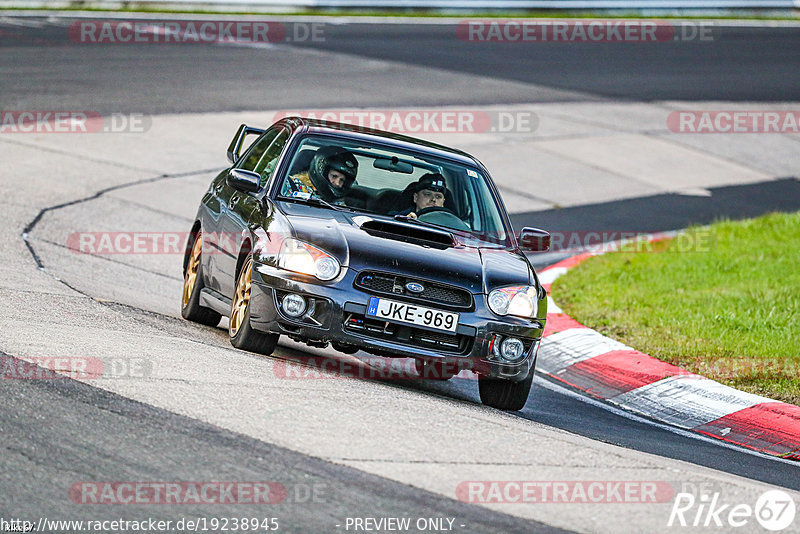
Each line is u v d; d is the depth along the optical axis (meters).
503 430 21.75
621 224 56.62
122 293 32.88
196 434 18.42
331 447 18.70
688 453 24.09
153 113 65.19
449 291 24.69
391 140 29.50
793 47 118.69
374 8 119.94
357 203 27.30
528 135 73.50
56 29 90.25
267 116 68.25
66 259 36.38
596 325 36.38
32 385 19.80
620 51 108.75
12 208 42.50
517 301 25.16
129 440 17.78
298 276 24.14
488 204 28.80
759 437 26.86
